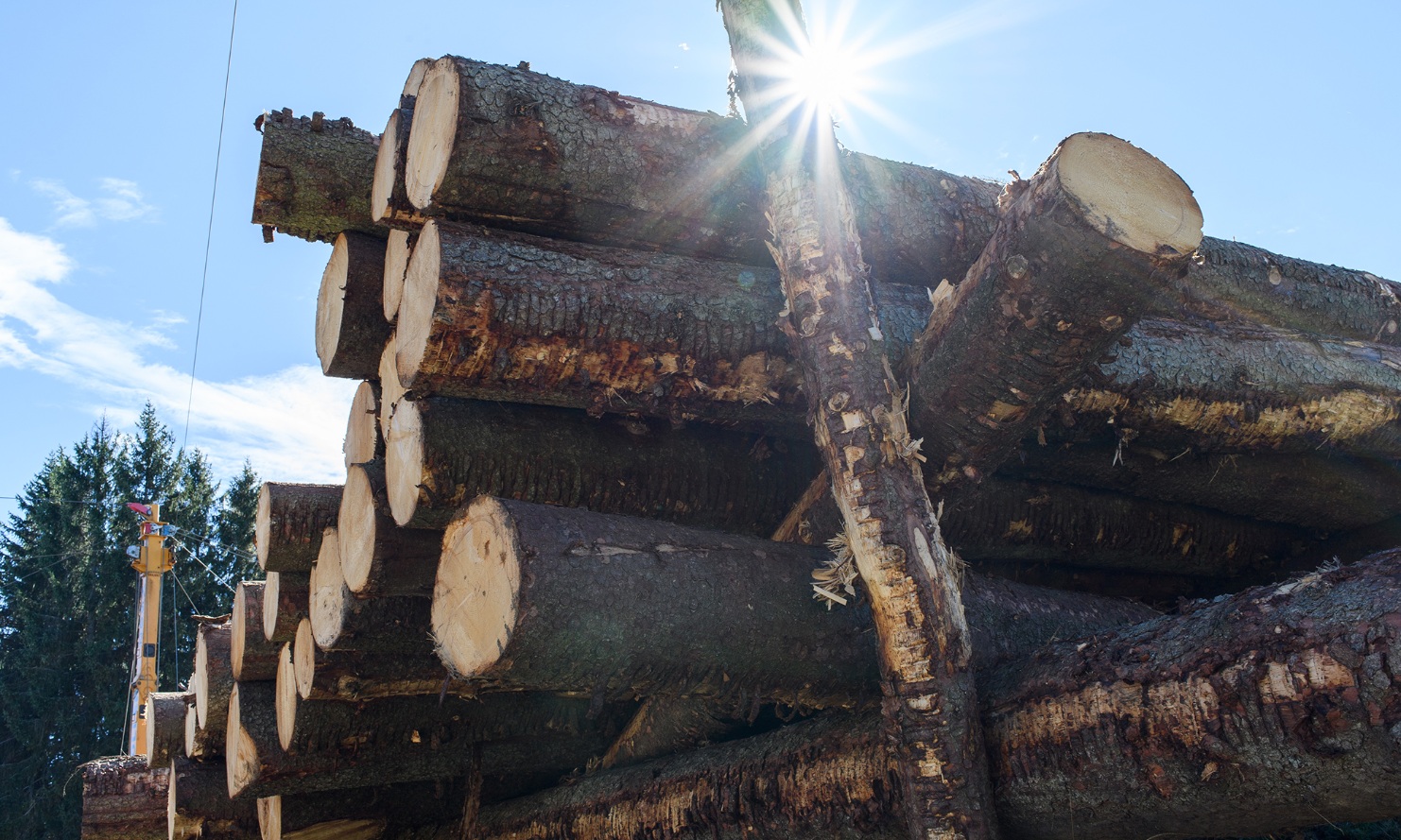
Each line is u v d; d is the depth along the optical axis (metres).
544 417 3.77
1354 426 4.12
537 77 3.41
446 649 3.09
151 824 7.89
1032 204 2.68
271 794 5.16
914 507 2.95
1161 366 3.72
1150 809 2.59
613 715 5.30
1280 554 4.87
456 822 5.65
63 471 27.47
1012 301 2.78
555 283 3.23
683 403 3.49
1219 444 4.01
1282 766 2.32
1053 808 2.77
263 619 5.61
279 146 4.43
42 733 23.03
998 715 2.92
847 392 3.03
